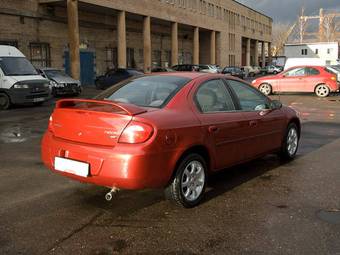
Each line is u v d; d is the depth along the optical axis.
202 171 5.12
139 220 4.57
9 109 16.22
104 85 29.70
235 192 5.56
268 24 87.25
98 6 32.12
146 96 5.17
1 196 5.30
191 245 3.97
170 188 4.82
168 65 48.84
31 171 6.50
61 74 23.22
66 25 32.47
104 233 4.22
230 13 62.97
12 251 3.83
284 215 4.72
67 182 5.91
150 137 4.43
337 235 4.18
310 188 5.71
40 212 4.77
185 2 46.12
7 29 27.66
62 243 3.99
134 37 42.25
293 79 21.78
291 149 7.30
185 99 5.09
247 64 75.50
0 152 7.91
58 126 5.01
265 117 6.33
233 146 5.62
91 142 4.66
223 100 5.70
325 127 11.30
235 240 4.07
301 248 3.90
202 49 58.88
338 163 7.11
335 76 21.48
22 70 17.17
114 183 4.46
